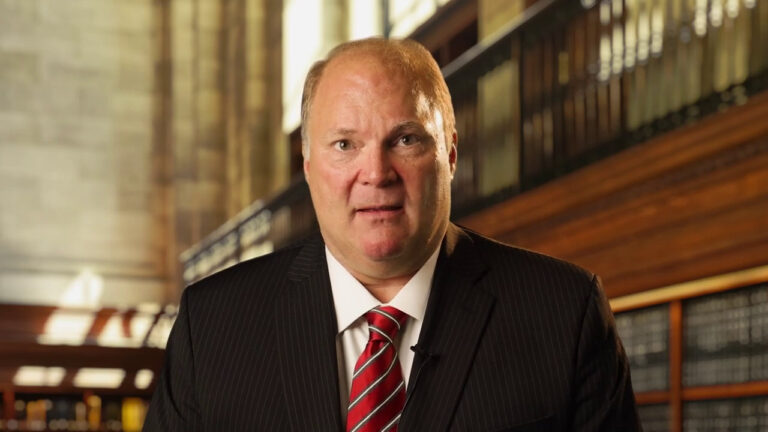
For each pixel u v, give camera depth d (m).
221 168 20.22
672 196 6.20
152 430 2.34
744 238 5.57
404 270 2.23
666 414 6.60
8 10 20.38
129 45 20.98
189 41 20.61
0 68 20.19
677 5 7.95
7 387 16.17
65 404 16.73
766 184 5.41
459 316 2.27
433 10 14.27
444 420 2.17
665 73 7.57
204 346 2.32
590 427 2.23
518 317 2.28
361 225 2.14
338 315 2.29
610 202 6.82
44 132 20.25
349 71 2.13
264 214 16.42
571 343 2.24
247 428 2.24
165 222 20.61
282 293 2.36
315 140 2.17
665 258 6.26
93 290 19.89
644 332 6.89
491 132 10.13
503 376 2.21
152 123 20.86
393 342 2.24
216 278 2.44
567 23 8.84
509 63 9.84
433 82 2.18
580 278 2.34
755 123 5.44
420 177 2.13
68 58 20.61
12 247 19.66
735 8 7.29
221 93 20.38
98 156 20.48
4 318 17.98
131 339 18.55
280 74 18.84
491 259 2.40
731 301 6.07
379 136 2.10
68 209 20.11
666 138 6.20
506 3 11.13
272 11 19.38
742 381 5.95
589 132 8.81
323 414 2.21
